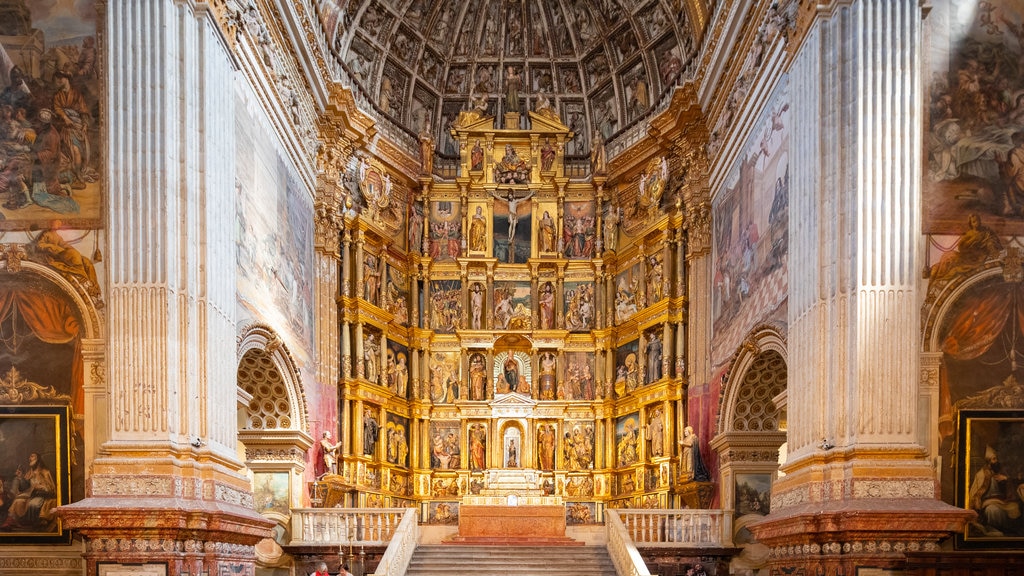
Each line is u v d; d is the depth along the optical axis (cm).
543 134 3444
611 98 3434
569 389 3316
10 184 1633
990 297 1585
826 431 1603
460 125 3441
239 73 1934
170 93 1642
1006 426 1557
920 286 1583
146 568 1503
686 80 2823
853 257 1579
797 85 1792
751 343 2130
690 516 2361
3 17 1662
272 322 2195
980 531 1536
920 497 1494
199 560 1574
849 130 1617
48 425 1589
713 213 2681
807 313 1694
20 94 1653
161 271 1597
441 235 3422
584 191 3431
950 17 1648
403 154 3275
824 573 1549
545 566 2203
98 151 1642
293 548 2355
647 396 2947
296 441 2400
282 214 2322
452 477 3225
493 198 3431
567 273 3391
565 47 3478
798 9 1792
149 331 1580
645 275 3072
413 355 3278
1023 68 1638
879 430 1530
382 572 1847
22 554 1567
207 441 1630
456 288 3388
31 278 1616
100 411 1591
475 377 3312
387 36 3216
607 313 3297
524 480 3086
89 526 1487
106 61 1645
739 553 2336
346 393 2828
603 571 2166
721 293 2539
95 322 1608
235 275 1853
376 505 2944
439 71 3484
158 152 1619
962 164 1616
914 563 1439
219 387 1705
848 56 1631
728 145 2467
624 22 3222
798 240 1762
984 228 1595
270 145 2203
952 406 1566
